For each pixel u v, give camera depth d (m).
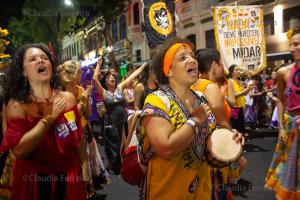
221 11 7.09
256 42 7.23
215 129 2.13
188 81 1.95
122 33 24.33
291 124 3.41
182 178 1.97
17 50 2.35
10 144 2.20
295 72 3.41
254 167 5.61
